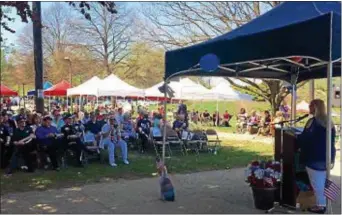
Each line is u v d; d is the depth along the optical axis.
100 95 20.36
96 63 45.22
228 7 21.28
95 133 11.22
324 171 5.77
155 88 23.45
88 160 10.87
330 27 4.57
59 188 7.54
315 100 5.89
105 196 6.91
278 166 6.08
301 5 5.96
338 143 14.10
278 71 8.01
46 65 47.34
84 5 7.33
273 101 20.67
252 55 5.46
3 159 9.50
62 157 9.88
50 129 9.63
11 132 9.68
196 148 13.06
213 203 6.46
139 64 42.44
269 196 5.99
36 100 13.14
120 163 10.47
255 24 6.04
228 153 12.93
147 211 5.96
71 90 21.89
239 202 6.54
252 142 16.61
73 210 5.99
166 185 6.63
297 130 6.49
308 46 4.80
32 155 9.26
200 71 6.77
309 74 8.18
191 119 27.67
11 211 5.89
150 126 13.32
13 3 6.96
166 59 6.94
